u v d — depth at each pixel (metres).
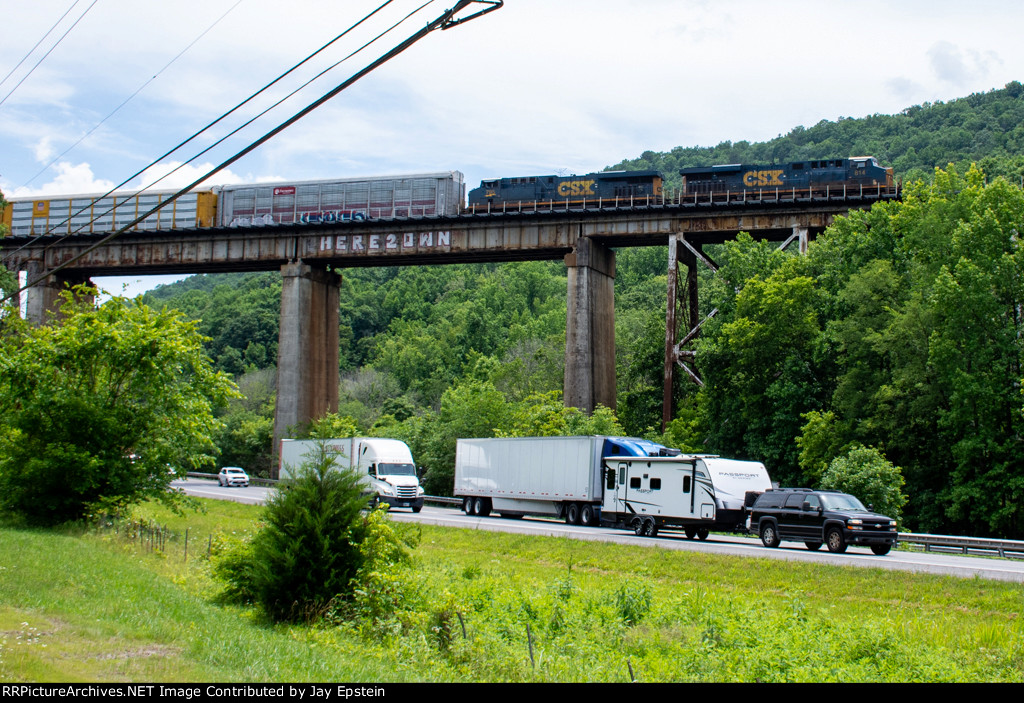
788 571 28.22
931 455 51.25
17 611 15.07
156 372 36.19
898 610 23.28
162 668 12.41
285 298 83.44
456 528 43.00
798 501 34.66
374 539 20.78
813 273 61.97
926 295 51.59
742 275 64.75
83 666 12.06
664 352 79.25
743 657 17.12
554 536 38.34
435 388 136.50
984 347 48.31
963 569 27.41
